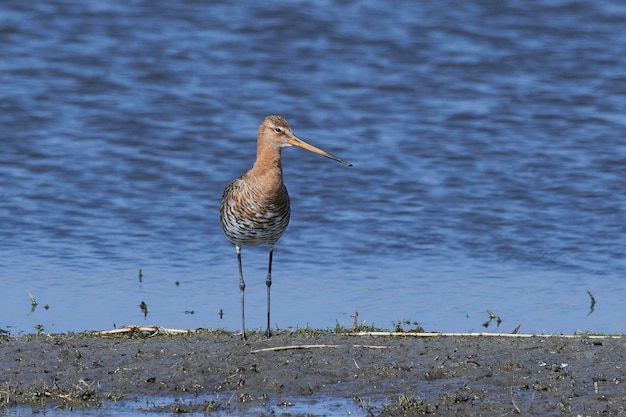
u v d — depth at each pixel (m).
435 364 11.82
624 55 28.16
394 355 12.12
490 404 10.76
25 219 19.89
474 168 22.67
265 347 12.41
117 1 31.23
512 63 27.97
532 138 24.20
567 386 11.10
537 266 17.67
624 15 30.09
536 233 19.30
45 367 11.88
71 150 23.41
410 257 18.17
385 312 15.17
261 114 25.50
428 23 30.03
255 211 13.35
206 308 15.41
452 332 14.08
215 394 11.27
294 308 15.40
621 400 10.72
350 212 20.55
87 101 25.73
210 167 22.89
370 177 22.25
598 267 17.58
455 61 28.06
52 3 30.66
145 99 25.91
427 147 23.73
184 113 25.38
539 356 11.98
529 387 11.14
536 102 25.91
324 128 24.83
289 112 25.61
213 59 28.23
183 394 11.28
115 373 11.71
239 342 12.70
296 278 16.98
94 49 28.61
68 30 29.42
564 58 28.08
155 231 19.45
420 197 21.27
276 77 27.28
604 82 26.95
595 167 22.47
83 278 16.81
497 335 13.09
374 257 18.12
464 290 16.31
